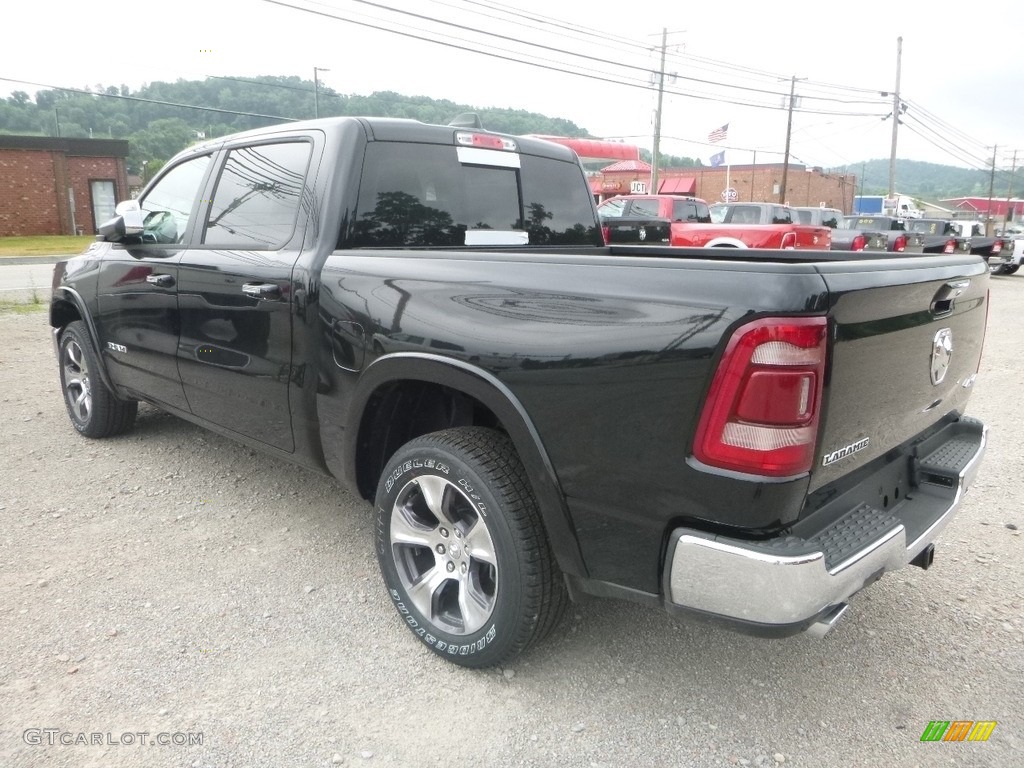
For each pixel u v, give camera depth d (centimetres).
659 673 273
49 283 1387
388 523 286
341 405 298
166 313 387
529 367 234
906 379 242
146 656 275
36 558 344
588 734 242
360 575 337
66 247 2222
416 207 335
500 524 246
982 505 427
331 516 395
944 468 273
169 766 225
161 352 397
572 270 231
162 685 260
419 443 269
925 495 276
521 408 237
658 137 3045
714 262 205
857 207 6488
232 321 343
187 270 367
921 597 328
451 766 228
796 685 268
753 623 201
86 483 430
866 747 239
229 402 360
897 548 225
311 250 311
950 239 1909
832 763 232
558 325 229
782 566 194
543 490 236
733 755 234
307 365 309
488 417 299
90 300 451
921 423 270
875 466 254
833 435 208
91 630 290
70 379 506
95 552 351
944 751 238
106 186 2833
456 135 353
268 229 337
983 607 320
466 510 272
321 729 242
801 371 191
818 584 197
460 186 353
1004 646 293
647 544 219
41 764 224
